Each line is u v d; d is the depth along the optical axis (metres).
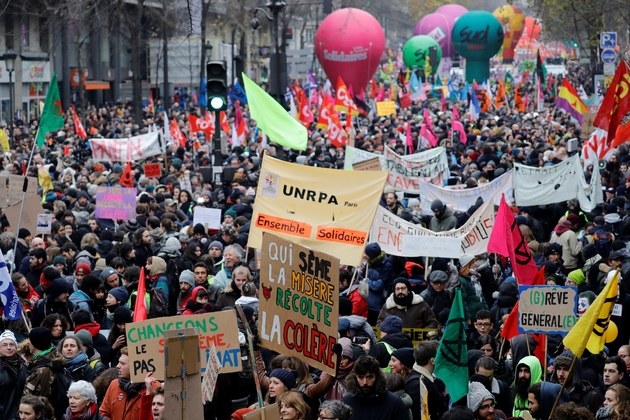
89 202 20.33
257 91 19.70
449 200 19.08
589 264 13.55
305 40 109.81
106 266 14.05
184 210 19.97
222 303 11.54
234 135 32.62
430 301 12.32
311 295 8.02
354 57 60.84
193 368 6.11
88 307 11.96
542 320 9.41
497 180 19.03
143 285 9.75
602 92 40.25
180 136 33.81
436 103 63.25
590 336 8.28
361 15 61.25
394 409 7.60
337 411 7.00
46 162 29.95
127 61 76.25
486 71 81.56
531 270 11.24
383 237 14.23
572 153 28.12
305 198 12.28
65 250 14.95
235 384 8.97
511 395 9.23
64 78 64.06
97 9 50.47
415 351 8.40
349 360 8.80
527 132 37.81
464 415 7.27
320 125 31.52
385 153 21.52
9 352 9.07
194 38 51.56
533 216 19.73
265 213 12.38
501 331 10.57
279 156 23.19
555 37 75.69
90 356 10.29
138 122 50.22
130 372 8.08
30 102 60.19
